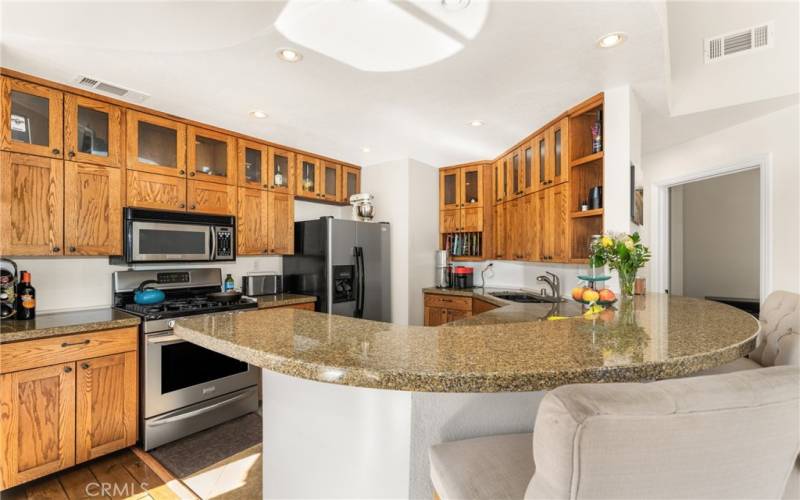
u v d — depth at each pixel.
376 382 0.80
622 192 2.25
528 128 3.02
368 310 3.82
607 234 2.18
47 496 1.89
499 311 2.47
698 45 2.51
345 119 2.84
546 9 1.54
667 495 0.54
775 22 2.30
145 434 2.29
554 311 2.45
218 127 3.04
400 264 4.05
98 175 2.41
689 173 3.34
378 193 4.26
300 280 3.73
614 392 0.53
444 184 4.46
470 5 1.54
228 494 1.91
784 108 2.58
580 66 2.00
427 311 4.18
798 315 1.36
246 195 3.27
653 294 2.40
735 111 2.63
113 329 2.20
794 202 2.54
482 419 1.14
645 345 1.00
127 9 1.54
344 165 4.23
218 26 1.66
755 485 0.58
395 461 1.09
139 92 2.37
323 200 3.99
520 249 3.45
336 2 1.70
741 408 0.54
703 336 1.12
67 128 2.28
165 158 2.74
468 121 2.86
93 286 2.64
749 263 4.52
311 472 1.26
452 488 0.83
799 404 0.58
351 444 1.17
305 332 1.17
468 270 4.22
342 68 2.04
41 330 1.93
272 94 2.39
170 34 1.71
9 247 2.08
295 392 1.31
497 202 4.00
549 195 2.89
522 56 1.90
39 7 1.51
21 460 1.87
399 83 2.22
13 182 2.09
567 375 0.79
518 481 0.83
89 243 2.37
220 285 3.27
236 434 2.54
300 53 1.89
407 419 1.07
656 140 3.33
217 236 3.01
